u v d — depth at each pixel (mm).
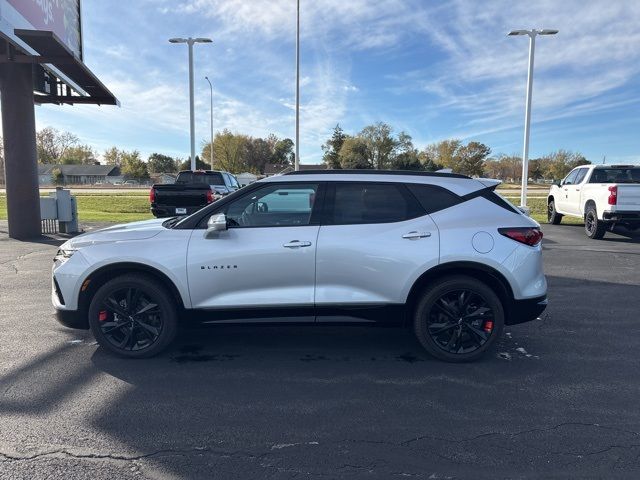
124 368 4469
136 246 4531
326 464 3021
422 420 3564
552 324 5859
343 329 5645
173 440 3275
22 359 4656
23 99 12469
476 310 4590
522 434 3373
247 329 5617
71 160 118375
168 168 123375
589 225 13516
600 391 4051
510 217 4641
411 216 4609
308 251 4480
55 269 4656
